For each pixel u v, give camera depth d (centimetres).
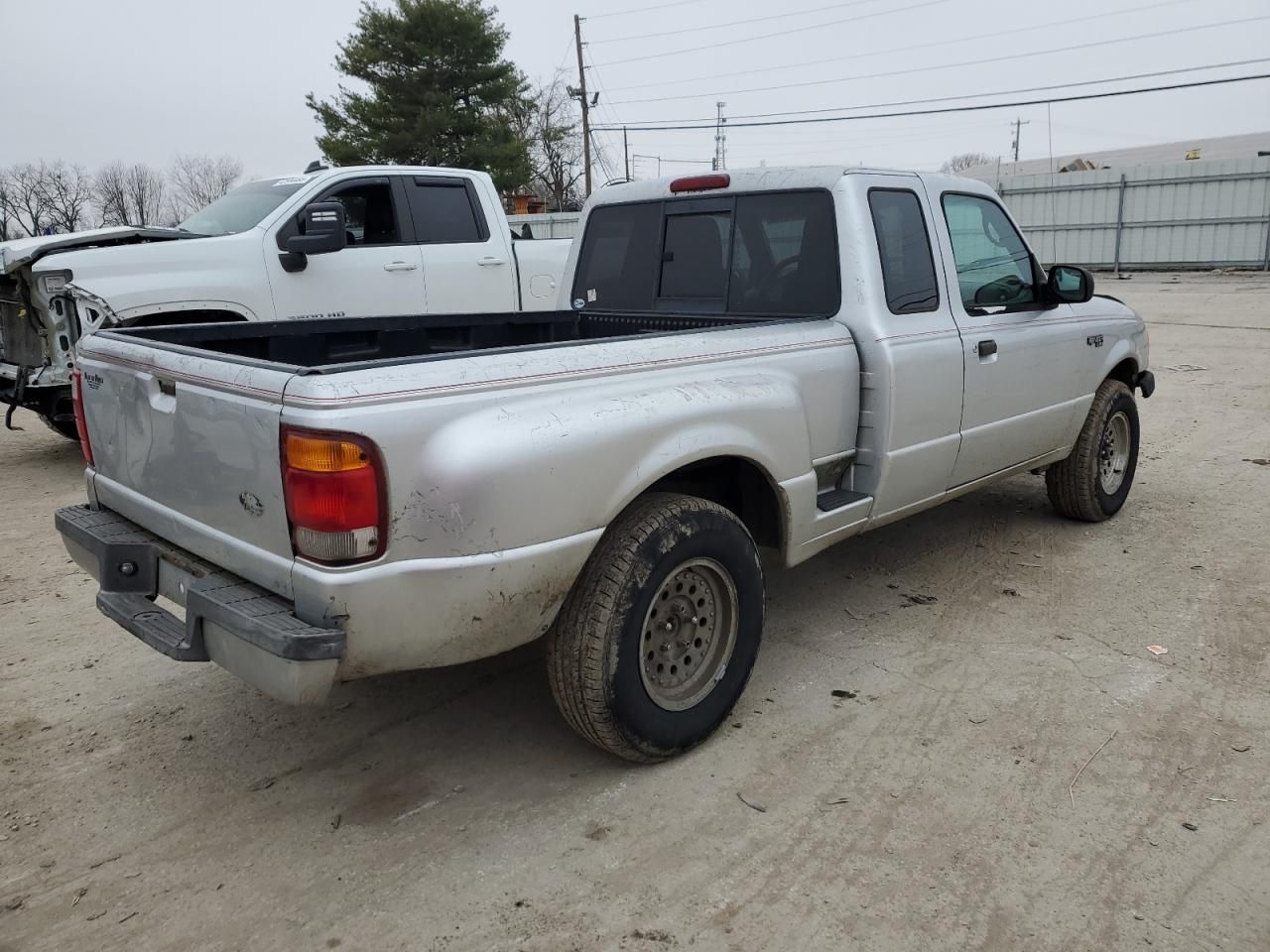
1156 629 418
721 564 318
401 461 244
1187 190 2623
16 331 710
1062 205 2844
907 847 274
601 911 250
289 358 404
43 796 305
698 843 277
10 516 612
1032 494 634
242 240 707
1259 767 311
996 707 353
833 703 357
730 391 320
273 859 274
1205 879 259
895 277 399
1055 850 271
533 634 278
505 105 3716
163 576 305
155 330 352
